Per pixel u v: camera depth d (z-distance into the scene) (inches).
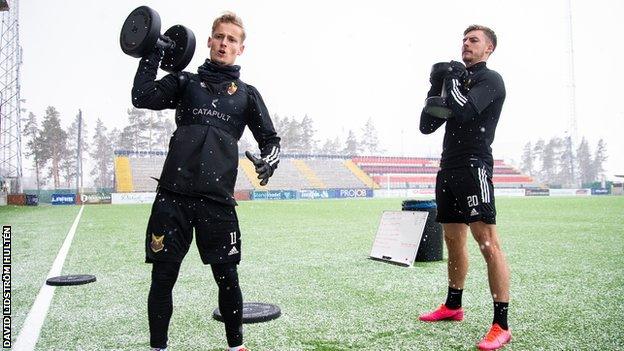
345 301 134.8
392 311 123.0
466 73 103.7
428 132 120.4
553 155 4180.6
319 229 393.1
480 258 217.3
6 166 1455.5
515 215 561.0
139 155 1934.1
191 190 80.7
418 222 207.0
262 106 94.4
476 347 94.0
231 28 88.2
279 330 105.9
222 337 101.8
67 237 333.4
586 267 191.6
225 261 83.6
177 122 86.4
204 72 87.4
